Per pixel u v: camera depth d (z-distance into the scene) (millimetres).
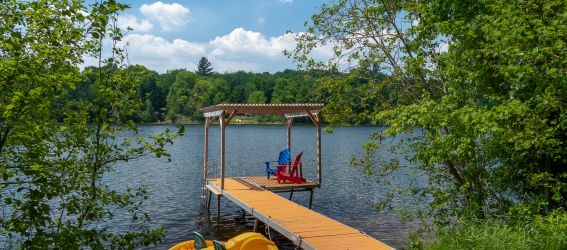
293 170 18562
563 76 6234
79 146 5215
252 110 17234
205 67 159375
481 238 7512
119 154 5445
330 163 36031
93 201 5316
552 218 7359
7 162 4969
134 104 5504
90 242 5094
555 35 6258
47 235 4574
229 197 16141
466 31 8664
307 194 22625
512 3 6883
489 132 8391
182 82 107062
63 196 5285
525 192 9523
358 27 12391
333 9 12422
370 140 11688
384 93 12250
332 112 12773
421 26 10203
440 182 11078
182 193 22844
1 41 4430
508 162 9242
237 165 35312
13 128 4746
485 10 9094
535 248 6992
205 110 19641
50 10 4660
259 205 14023
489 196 9609
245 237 9156
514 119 7797
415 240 10430
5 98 4441
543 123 7508
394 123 9086
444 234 8883
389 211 17641
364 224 15891
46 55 4547
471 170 9391
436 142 8672
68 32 4680
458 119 8109
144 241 5613
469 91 9172
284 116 20922
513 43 6891
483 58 8656
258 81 118188
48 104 4949
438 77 10914
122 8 4730
